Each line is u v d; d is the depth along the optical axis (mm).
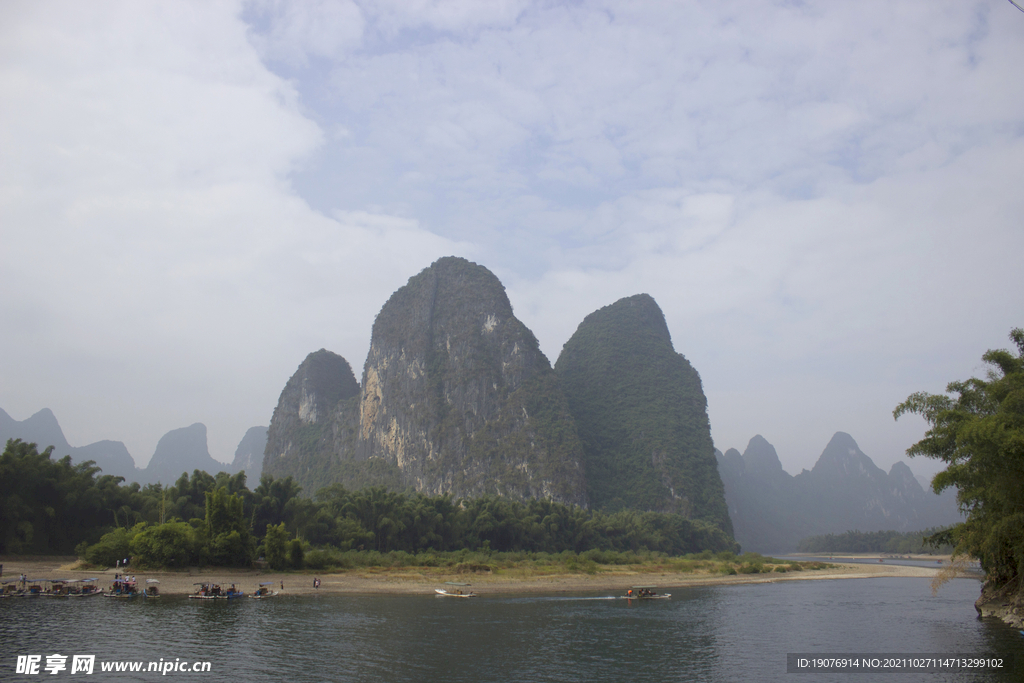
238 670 31172
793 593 75250
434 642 39094
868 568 132000
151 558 66875
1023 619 41250
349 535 91312
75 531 80000
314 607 51406
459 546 105625
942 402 40688
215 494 71625
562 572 92812
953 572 42281
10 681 28578
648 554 129375
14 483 74188
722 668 33969
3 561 72438
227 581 64688
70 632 37875
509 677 31531
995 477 35062
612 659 35938
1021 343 40938
